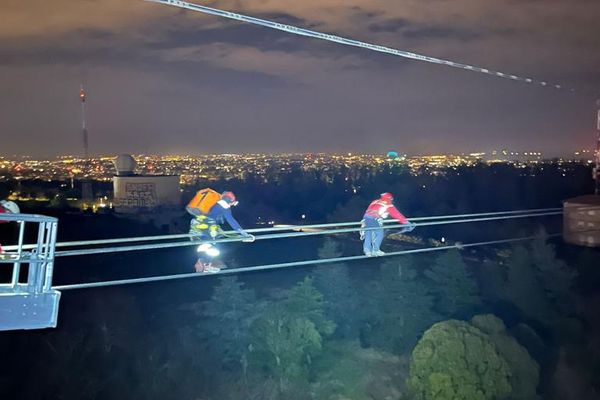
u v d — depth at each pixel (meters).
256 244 81.31
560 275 49.31
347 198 102.62
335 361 41.53
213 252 12.58
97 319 48.59
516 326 44.38
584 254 54.16
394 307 45.44
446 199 95.12
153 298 58.50
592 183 89.06
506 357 34.31
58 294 8.85
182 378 38.78
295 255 77.06
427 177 106.12
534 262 50.75
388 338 45.12
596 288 52.75
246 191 106.56
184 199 97.69
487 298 53.03
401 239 83.69
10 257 8.77
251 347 41.22
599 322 45.88
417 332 44.88
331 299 47.50
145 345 42.84
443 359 32.12
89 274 66.94
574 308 48.25
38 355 40.56
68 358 38.62
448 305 48.62
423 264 67.94
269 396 38.03
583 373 39.41
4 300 8.52
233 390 38.22
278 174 118.25
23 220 8.44
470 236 81.19
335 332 46.69
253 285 63.50
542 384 39.09
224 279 42.62
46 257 8.71
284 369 38.94
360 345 44.69
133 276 66.88
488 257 71.56
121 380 38.03
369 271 65.69
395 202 95.94
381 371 41.16
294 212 101.38
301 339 39.69
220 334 42.31
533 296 48.69
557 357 42.06
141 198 92.62
